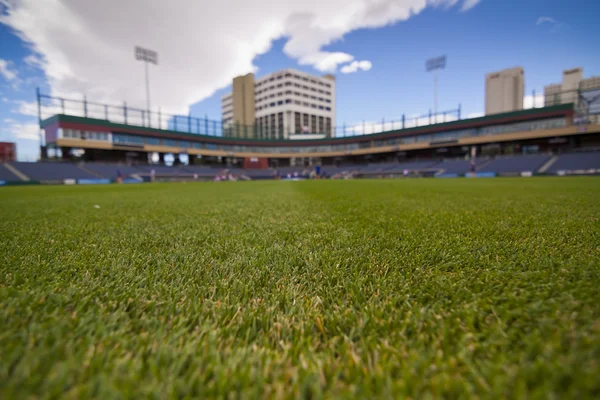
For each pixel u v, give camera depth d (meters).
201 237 1.73
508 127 32.22
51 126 30.11
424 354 0.57
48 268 1.10
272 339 0.66
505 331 0.63
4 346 0.56
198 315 0.75
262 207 3.65
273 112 69.19
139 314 0.75
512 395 0.43
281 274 1.06
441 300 0.80
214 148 44.59
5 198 6.52
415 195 5.47
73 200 5.52
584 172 23.80
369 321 0.71
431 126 37.91
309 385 0.50
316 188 9.77
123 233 1.89
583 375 0.45
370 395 0.47
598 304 0.70
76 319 0.68
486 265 1.09
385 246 1.42
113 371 0.51
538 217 2.30
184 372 0.53
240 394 0.47
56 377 0.49
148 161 39.66
